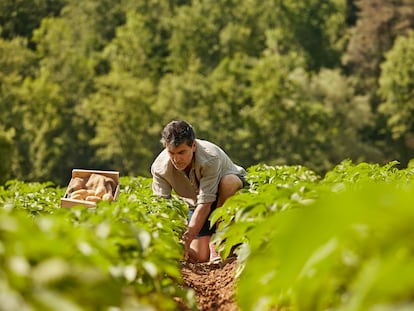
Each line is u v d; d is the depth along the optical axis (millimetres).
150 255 5812
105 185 11023
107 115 69625
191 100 70562
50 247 3660
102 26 88125
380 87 76750
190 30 83000
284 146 69438
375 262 3109
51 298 3230
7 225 3713
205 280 8695
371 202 2902
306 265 3264
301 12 85000
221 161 10141
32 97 70250
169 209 9352
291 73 71312
